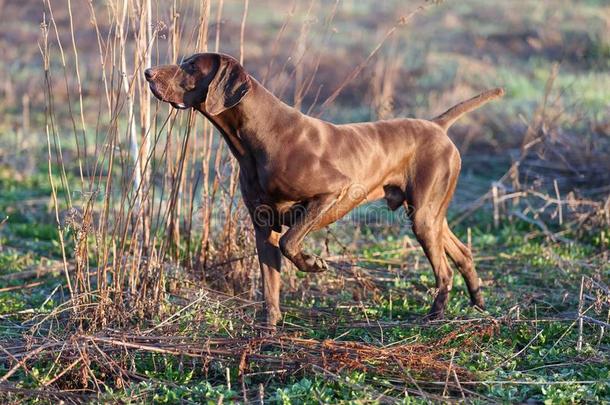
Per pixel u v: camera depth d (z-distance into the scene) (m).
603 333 9.26
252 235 11.15
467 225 14.84
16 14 35.53
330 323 9.70
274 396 7.91
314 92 24.72
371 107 21.33
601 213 13.66
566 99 21.61
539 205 15.18
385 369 8.20
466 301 10.83
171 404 7.76
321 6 37.62
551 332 9.45
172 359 8.54
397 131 10.02
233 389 8.11
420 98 22.72
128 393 7.85
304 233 9.15
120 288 9.58
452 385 8.08
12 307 10.38
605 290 9.84
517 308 9.76
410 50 28.67
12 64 27.89
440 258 10.29
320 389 7.84
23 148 19.38
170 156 10.79
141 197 10.20
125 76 9.98
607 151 16.36
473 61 27.41
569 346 9.08
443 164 10.13
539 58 28.00
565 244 13.48
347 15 36.00
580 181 15.88
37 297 10.88
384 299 10.93
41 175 17.91
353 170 9.41
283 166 8.99
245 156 9.21
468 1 38.19
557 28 31.47
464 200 15.95
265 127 8.99
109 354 8.50
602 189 14.97
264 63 27.38
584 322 9.53
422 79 25.14
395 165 9.98
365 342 9.09
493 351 8.86
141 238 10.76
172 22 10.37
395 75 24.53
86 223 9.40
